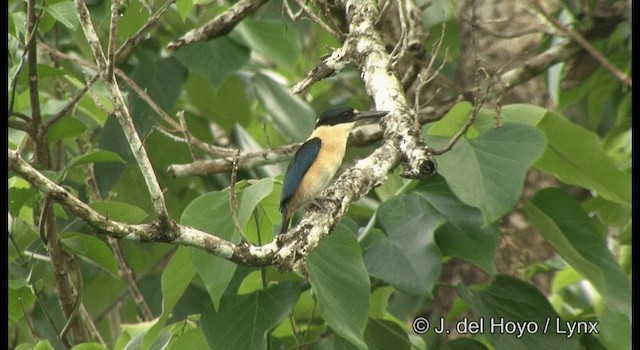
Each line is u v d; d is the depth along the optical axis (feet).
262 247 24.06
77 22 32.45
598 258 32.65
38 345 30.48
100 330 47.55
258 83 44.83
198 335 29.71
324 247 28.07
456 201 31.53
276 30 41.52
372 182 26.63
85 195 45.32
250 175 42.93
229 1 44.04
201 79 46.55
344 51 30.40
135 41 33.88
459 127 30.94
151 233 22.65
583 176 33.68
